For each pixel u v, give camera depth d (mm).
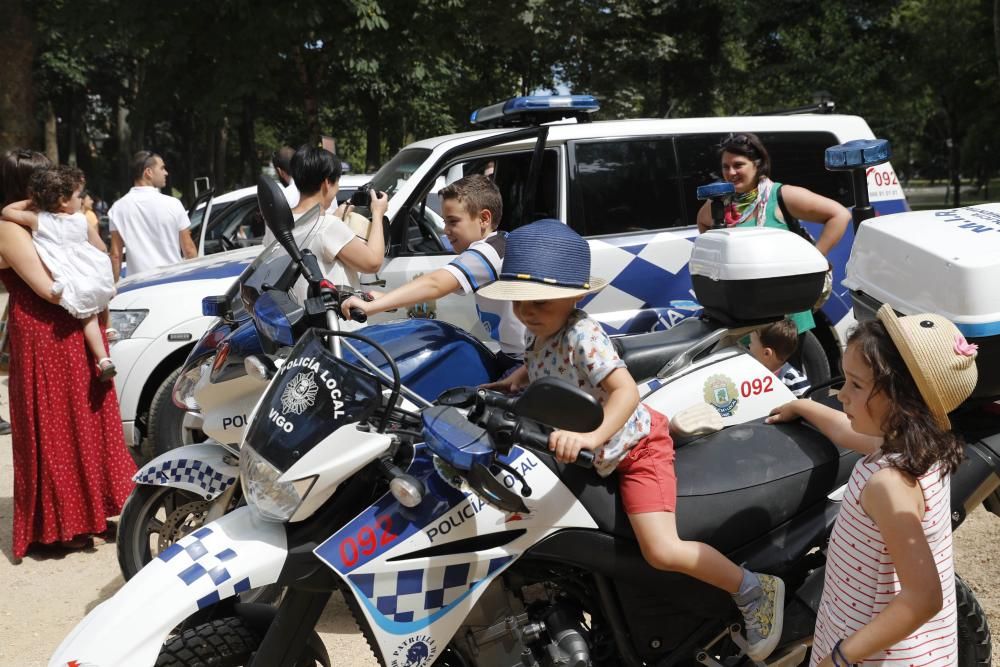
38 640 4098
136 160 7637
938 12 28625
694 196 5820
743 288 3225
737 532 2881
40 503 5004
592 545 2693
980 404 3021
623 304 5570
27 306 4898
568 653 2666
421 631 2500
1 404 8141
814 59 25641
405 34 13211
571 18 17141
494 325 4484
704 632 2873
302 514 2438
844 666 2213
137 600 2375
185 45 12164
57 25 12797
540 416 2191
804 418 3197
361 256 3984
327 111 27641
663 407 3215
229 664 2594
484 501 2557
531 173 5195
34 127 16109
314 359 2518
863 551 2291
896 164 51812
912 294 2949
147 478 3564
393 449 2535
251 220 9273
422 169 5531
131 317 5723
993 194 54469
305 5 12062
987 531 4754
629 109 21797
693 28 25141
